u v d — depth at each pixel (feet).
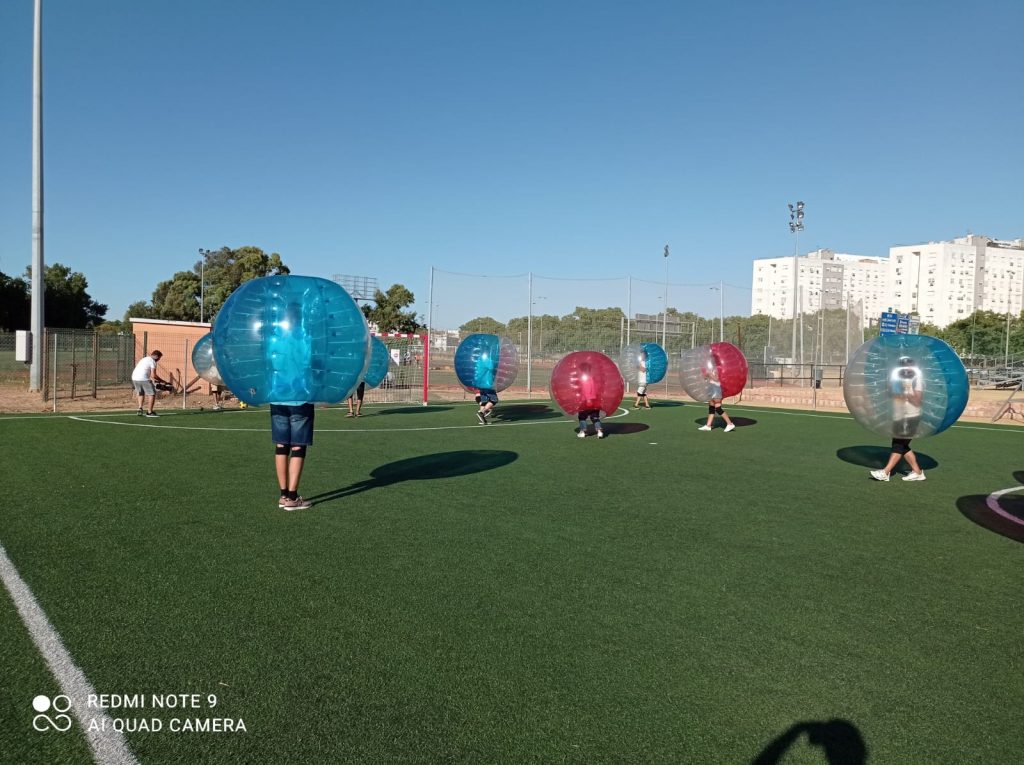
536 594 14.73
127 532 18.89
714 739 9.37
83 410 54.13
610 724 9.68
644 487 26.68
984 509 23.84
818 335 114.01
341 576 15.64
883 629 13.23
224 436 39.19
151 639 12.12
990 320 230.07
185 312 197.47
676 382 110.52
